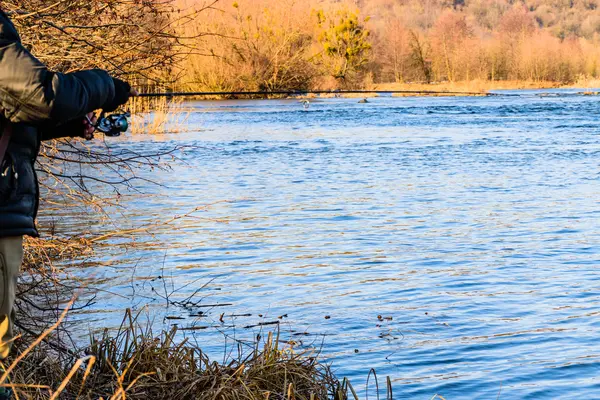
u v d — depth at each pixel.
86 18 5.70
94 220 11.09
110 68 5.90
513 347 6.37
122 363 4.86
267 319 7.09
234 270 9.01
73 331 6.21
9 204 3.05
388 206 13.77
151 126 28.91
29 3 5.46
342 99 63.19
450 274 8.85
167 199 14.22
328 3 74.56
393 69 91.81
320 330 6.79
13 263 3.12
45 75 2.96
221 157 21.83
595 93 70.75
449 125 34.56
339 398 4.86
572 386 5.58
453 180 17.17
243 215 12.77
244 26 55.19
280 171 18.94
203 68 48.44
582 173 18.17
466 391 5.48
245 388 4.48
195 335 6.53
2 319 3.15
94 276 8.06
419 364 5.97
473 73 95.38
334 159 21.56
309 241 10.73
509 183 16.62
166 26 5.98
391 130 32.09
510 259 9.59
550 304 7.63
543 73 97.31
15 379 4.33
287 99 60.50
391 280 8.59
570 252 9.98
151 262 9.08
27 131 3.13
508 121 36.69
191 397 4.49
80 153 6.20
